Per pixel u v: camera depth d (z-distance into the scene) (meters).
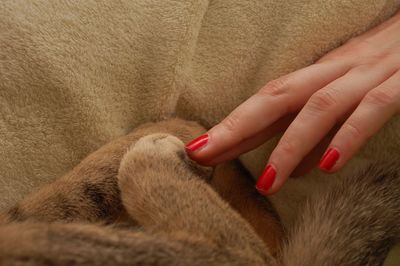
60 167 0.45
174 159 0.43
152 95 0.47
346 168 0.46
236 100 0.48
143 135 0.45
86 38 0.45
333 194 0.45
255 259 0.40
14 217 0.41
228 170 0.48
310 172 0.47
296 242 0.44
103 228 0.37
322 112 0.42
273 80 0.45
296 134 0.42
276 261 0.43
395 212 0.44
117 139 0.45
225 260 0.38
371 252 0.43
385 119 0.42
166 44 0.46
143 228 0.39
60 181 0.43
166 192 0.42
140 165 0.43
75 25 0.45
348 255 0.43
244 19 0.48
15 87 0.44
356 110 0.42
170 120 0.47
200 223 0.40
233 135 0.43
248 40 0.48
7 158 0.44
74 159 0.45
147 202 0.42
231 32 0.48
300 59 0.47
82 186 0.43
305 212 0.45
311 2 0.47
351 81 0.43
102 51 0.46
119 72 0.46
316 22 0.47
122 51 0.46
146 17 0.47
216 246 0.39
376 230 0.43
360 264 0.43
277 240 0.47
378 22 0.48
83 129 0.45
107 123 0.46
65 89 0.45
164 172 0.43
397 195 0.44
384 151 0.45
